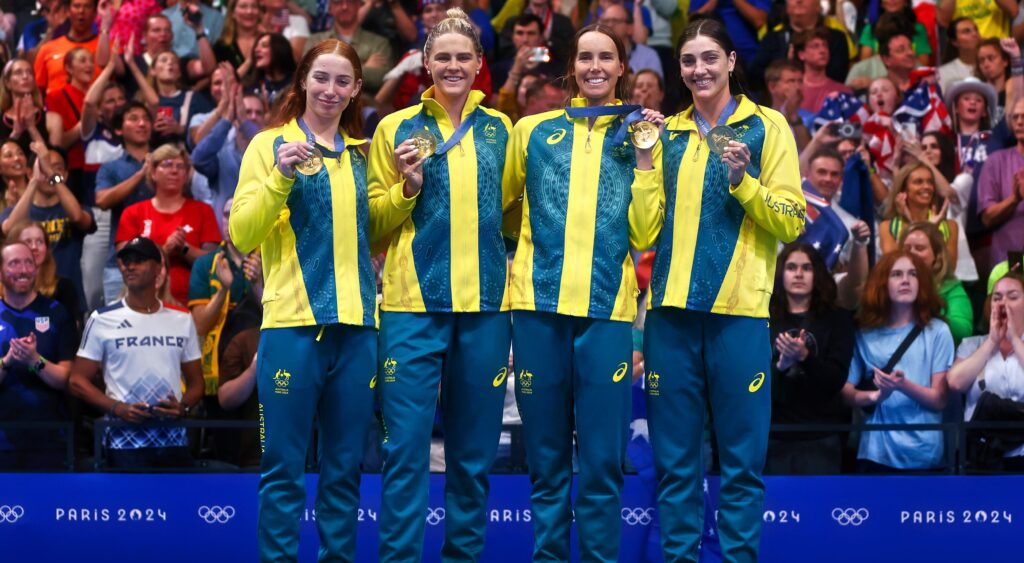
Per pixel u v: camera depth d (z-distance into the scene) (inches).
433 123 277.3
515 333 276.1
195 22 535.8
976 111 493.7
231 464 373.7
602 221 272.1
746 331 274.4
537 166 276.1
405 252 273.9
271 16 536.7
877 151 488.4
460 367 275.0
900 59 515.5
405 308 273.1
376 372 275.4
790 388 366.3
